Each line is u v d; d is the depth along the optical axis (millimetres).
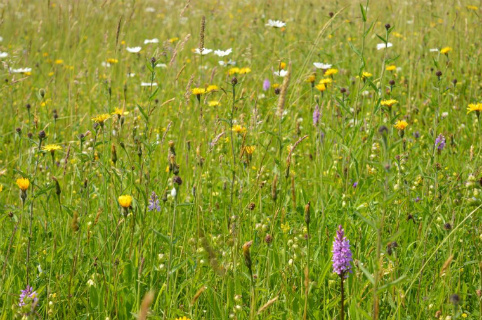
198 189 2902
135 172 3605
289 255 2777
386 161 1908
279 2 9203
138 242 3020
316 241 3020
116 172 3230
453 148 4086
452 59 6273
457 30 6617
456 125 4867
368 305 2434
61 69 7105
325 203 3334
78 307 2752
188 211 3385
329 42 7023
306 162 4367
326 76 5125
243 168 3539
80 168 3811
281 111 2496
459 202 2975
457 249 2930
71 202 3414
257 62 6871
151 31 8734
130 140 4082
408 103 4914
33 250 3062
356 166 3320
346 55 6738
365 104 5266
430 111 5109
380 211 3035
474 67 5461
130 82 6594
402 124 3361
